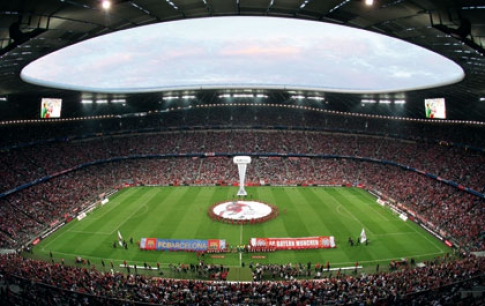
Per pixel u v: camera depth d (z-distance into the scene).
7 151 80.94
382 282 34.44
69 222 63.72
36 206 66.69
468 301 25.81
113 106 100.44
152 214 67.06
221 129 111.12
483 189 65.31
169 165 98.38
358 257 48.09
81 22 29.36
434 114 74.12
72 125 100.38
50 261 47.38
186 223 61.72
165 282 35.94
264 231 57.66
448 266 39.12
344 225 60.69
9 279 32.28
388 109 99.12
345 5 25.64
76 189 79.25
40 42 33.66
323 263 46.25
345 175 93.44
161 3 25.95
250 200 75.62
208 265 44.81
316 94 93.56
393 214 66.81
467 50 34.41
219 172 95.19
